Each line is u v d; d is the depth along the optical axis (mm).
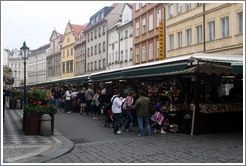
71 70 72062
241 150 8164
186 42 28578
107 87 21703
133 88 15883
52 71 85312
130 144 9352
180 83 12766
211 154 7695
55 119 16719
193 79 11062
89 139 10508
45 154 7832
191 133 11008
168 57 31422
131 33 42188
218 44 24094
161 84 13461
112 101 12281
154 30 35031
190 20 27797
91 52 60031
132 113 14016
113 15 52719
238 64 9828
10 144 9117
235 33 22328
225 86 13828
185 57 10406
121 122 15117
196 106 11000
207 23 25578
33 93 11609
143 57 38188
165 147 8734
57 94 24297
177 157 7430
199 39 26703
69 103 21172
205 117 11188
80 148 8914
